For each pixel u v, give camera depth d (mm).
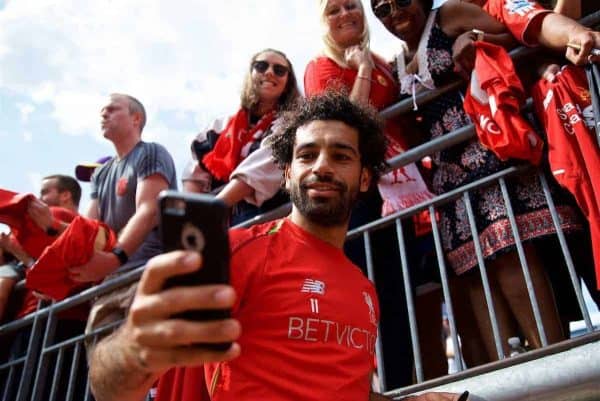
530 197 2238
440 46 2625
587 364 1722
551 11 2373
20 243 3281
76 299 3348
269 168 2758
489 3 2654
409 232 2725
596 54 2123
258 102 3096
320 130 1660
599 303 2410
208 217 800
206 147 3264
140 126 3738
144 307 765
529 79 2508
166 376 1742
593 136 2080
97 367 978
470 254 2332
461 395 1595
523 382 1812
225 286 771
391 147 2748
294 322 1339
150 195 3244
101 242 3021
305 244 1511
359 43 2846
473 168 2400
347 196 1575
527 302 2197
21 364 3693
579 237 2324
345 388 1304
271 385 1276
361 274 1606
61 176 4031
